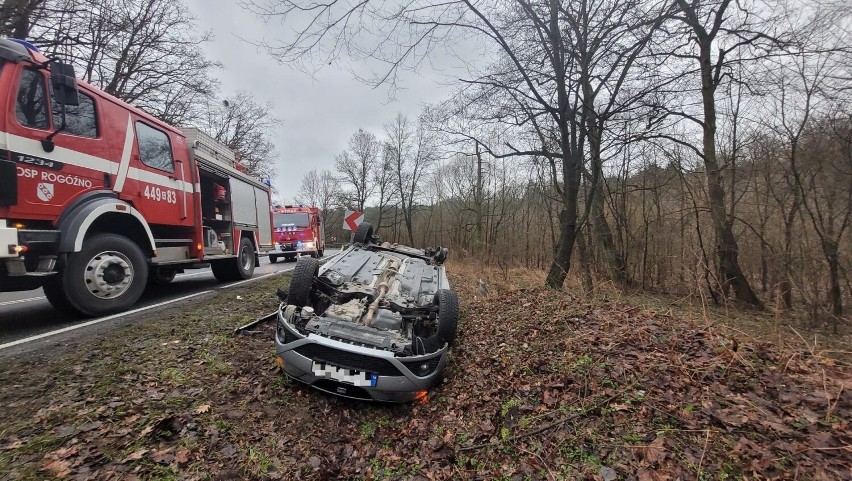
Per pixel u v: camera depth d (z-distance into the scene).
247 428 3.29
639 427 2.99
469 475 2.86
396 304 4.93
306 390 4.04
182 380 3.79
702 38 9.95
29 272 4.87
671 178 13.90
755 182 11.36
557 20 7.37
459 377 4.48
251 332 5.33
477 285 12.15
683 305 6.57
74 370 3.74
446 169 34.84
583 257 13.64
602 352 4.15
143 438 2.86
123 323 5.39
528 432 3.17
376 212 50.25
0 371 3.62
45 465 2.48
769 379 3.44
